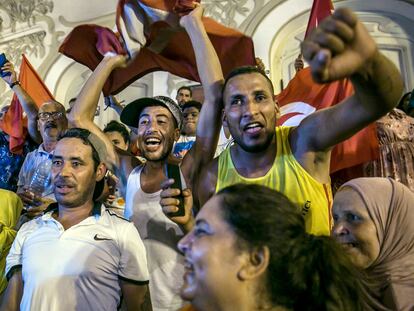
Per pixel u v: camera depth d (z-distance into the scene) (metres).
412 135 2.34
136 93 5.79
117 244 1.74
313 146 1.57
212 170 1.80
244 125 1.59
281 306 0.91
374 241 1.35
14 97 4.12
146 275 1.75
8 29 6.60
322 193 1.58
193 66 2.62
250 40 2.41
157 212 1.96
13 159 3.97
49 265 1.66
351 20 0.84
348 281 0.95
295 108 2.56
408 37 5.39
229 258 0.91
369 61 0.98
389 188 1.41
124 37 2.48
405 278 1.30
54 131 3.10
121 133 3.69
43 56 6.39
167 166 1.66
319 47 0.84
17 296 1.78
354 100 1.28
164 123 2.10
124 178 2.24
